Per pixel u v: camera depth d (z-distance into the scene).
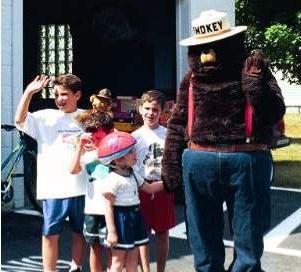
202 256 3.69
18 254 5.82
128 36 14.20
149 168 4.66
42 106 14.85
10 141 7.50
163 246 4.75
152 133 4.73
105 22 14.48
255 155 3.53
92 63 14.95
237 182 3.53
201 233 3.68
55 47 15.66
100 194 4.46
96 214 4.47
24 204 7.77
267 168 3.62
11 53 7.49
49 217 4.73
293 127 21.22
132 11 14.13
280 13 15.70
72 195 4.74
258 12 15.86
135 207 4.32
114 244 4.25
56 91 4.85
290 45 15.27
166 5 13.55
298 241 6.46
